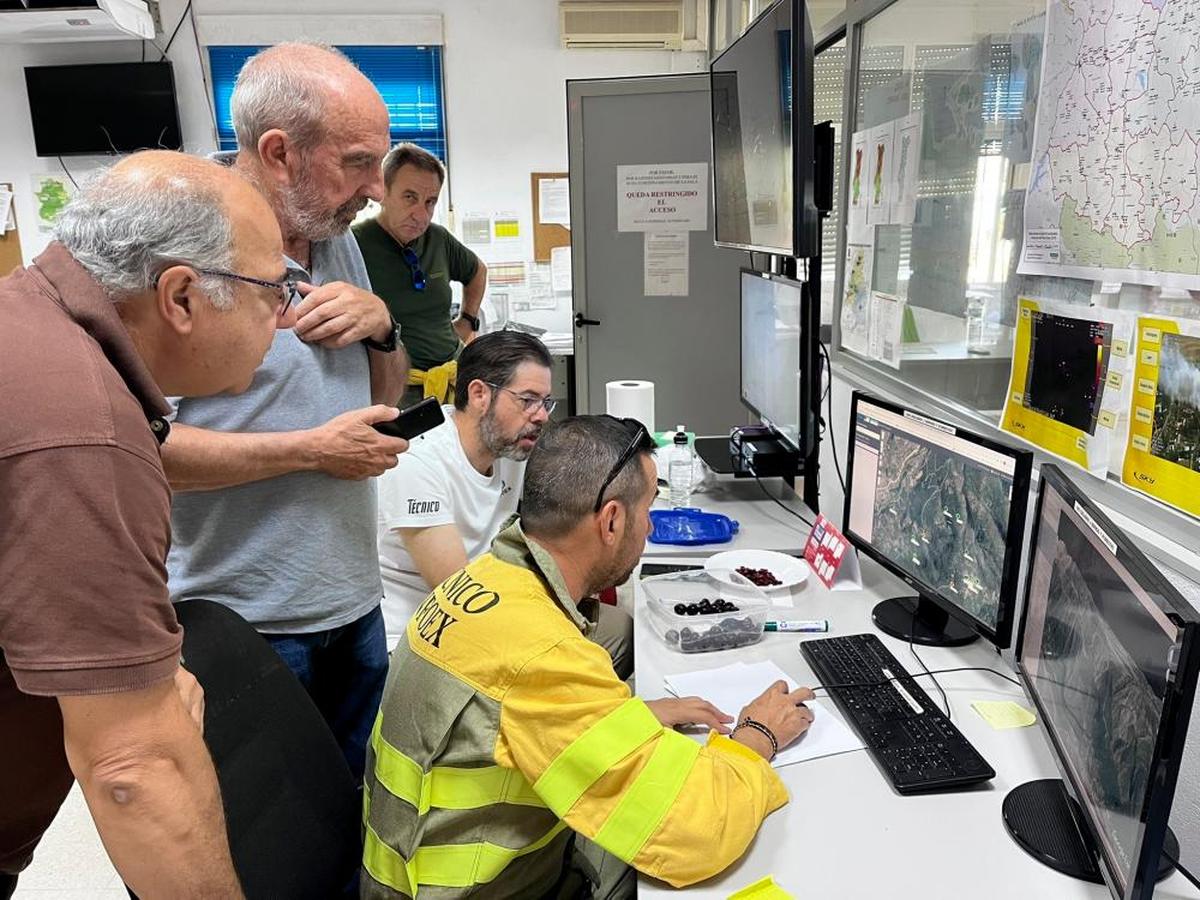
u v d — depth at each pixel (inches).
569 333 201.3
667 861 39.4
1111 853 35.3
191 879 35.3
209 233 35.9
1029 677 49.7
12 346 31.1
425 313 128.4
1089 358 59.4
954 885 38.9
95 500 30.8
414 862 43.5
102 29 167.5
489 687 42.6
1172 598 31.1
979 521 54.2
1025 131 69.4
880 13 102.7
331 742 49.2
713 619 64.4
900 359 97.4
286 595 60.8
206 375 39.0
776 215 84.6
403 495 73.8
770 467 91.4
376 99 58.2
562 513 47.4
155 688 33.6
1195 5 47.6
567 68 191.8
